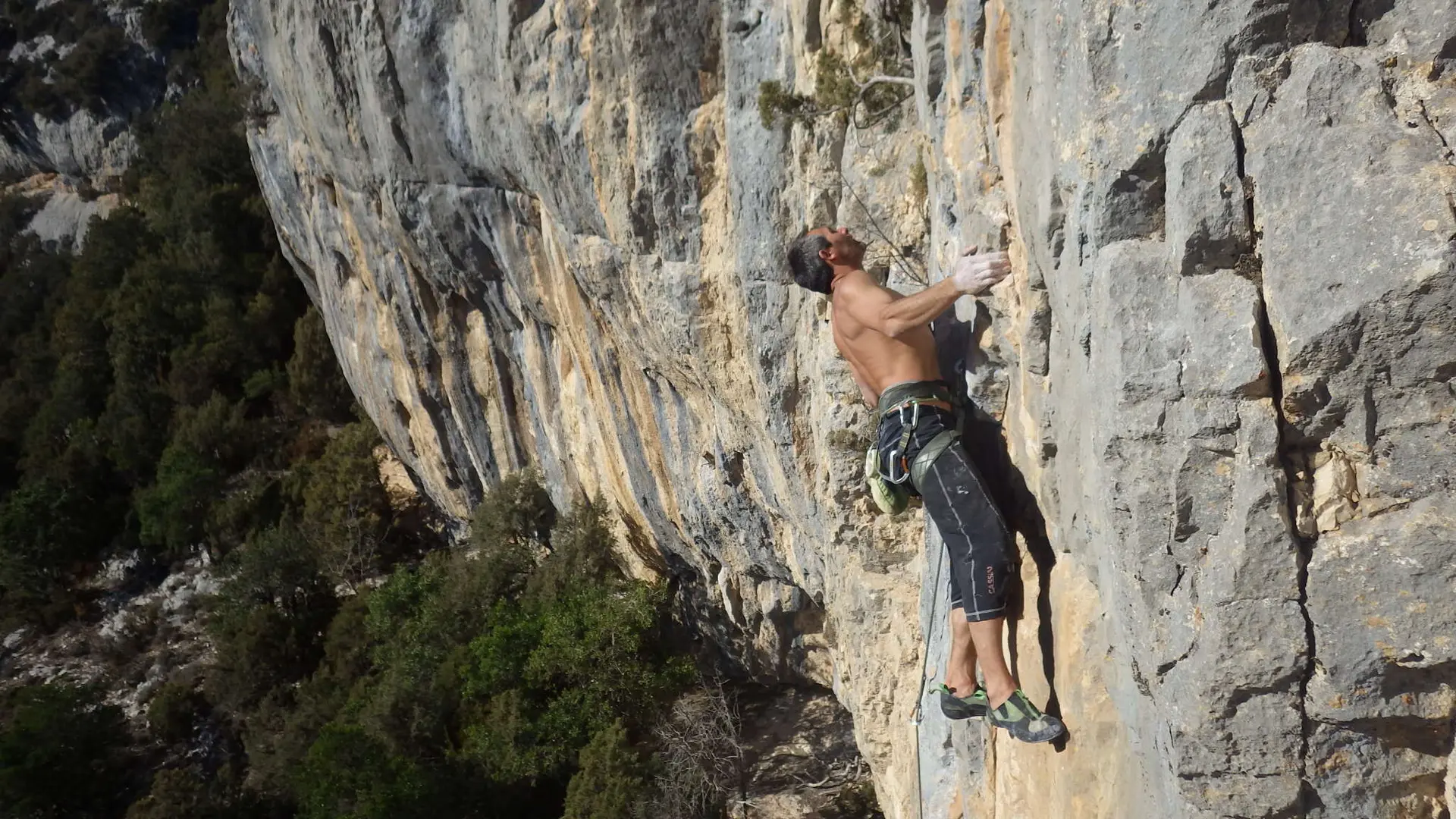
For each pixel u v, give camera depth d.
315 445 30.05
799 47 6.53
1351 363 2.69
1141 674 3.14
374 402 20.78
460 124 11.14
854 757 14.07
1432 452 2.67
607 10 7.96
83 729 23.11
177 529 29.30
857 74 6.18
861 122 6.28
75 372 35.19
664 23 7.56
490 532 17.75
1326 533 2.76
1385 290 2.60
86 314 35.50
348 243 17.19
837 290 4.31
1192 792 2.98
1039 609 4.17
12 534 29.94
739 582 12.64
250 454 30.61
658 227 8.49
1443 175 2.59
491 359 15.80
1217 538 2.88
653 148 8.09
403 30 10.95
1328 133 2.72
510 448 17.33
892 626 7.58
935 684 5.86
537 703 16.08
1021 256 3.91
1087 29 2.98
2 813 21.72
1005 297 4.07
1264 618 2.79
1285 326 2.74
